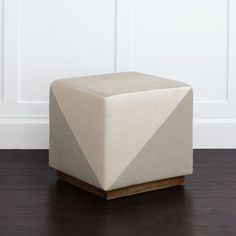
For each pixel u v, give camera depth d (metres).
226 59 4.21
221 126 4.23
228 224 3.13
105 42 4.17
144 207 3.32
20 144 4.20
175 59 4.20
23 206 3.32
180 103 3.50
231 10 4.16
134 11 4.14
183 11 4.16
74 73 4.18
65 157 3.58
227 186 3.62
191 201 3.40
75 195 3.47
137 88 3.42
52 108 3.64
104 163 3.33
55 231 3.04
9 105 4.18
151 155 3.45
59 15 4.13
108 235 3.00
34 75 4.17
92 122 3.38
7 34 4.12
